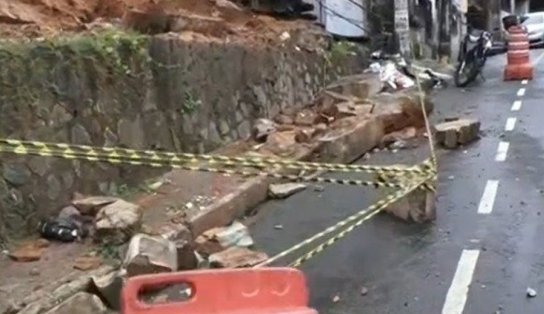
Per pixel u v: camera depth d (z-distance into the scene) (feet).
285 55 45.29
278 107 43.45
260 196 30.42
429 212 26.35
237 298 10.40
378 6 67.05
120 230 23.25
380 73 54.70
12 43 25.70
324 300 20.31
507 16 137.59
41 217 24.86
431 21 83.15
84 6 34.47
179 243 23.00
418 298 20.18
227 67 37.78
